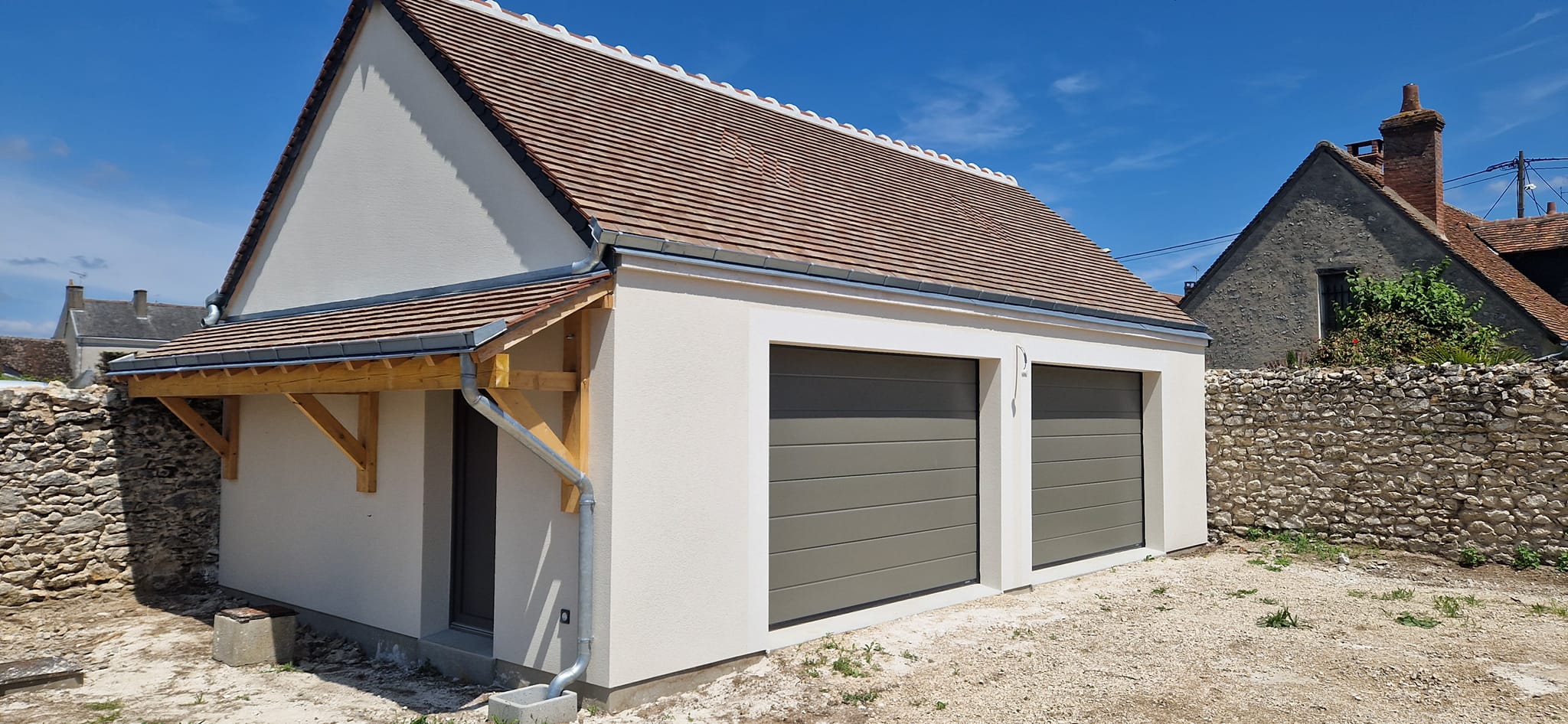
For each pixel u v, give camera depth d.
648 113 9.27
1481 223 21.48
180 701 6.86
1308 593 9.66
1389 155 19.69
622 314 6.25
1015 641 7.90
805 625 7.91
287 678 7.42
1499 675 6.69
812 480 8.05
